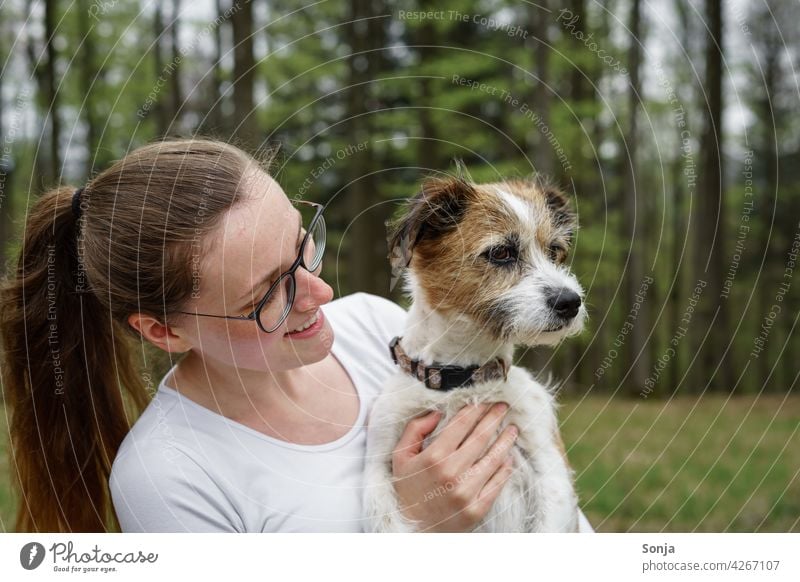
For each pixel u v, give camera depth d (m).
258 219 1.89
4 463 3.07
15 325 2.14
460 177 3.21
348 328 2.77
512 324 2.65
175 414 2.05
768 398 10.89
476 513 2.16
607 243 9.57
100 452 2.21
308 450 2.16
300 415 2.22
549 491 2.43
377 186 8.79
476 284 2.72
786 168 13.99
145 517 1.91
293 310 1.99
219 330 1.90
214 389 2.10
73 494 2.17
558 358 11.34
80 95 7.85
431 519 2.16
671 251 14.42
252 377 2.08
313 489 2.06
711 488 5.09
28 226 2.14
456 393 2.51
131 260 1.86
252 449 2.04
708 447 6.48
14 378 2.17
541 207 3.05
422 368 2.54
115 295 1.91
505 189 3.12
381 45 8.64
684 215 13.93
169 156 1.96
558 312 2.69
